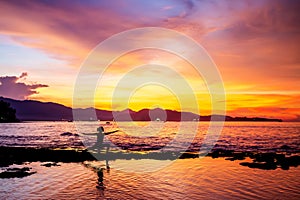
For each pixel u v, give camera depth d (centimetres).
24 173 1859
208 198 1265
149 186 1492
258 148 3822
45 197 1277
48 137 6028
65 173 1878
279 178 1734
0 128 10975
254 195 1321
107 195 1308
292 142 4853
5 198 1264
